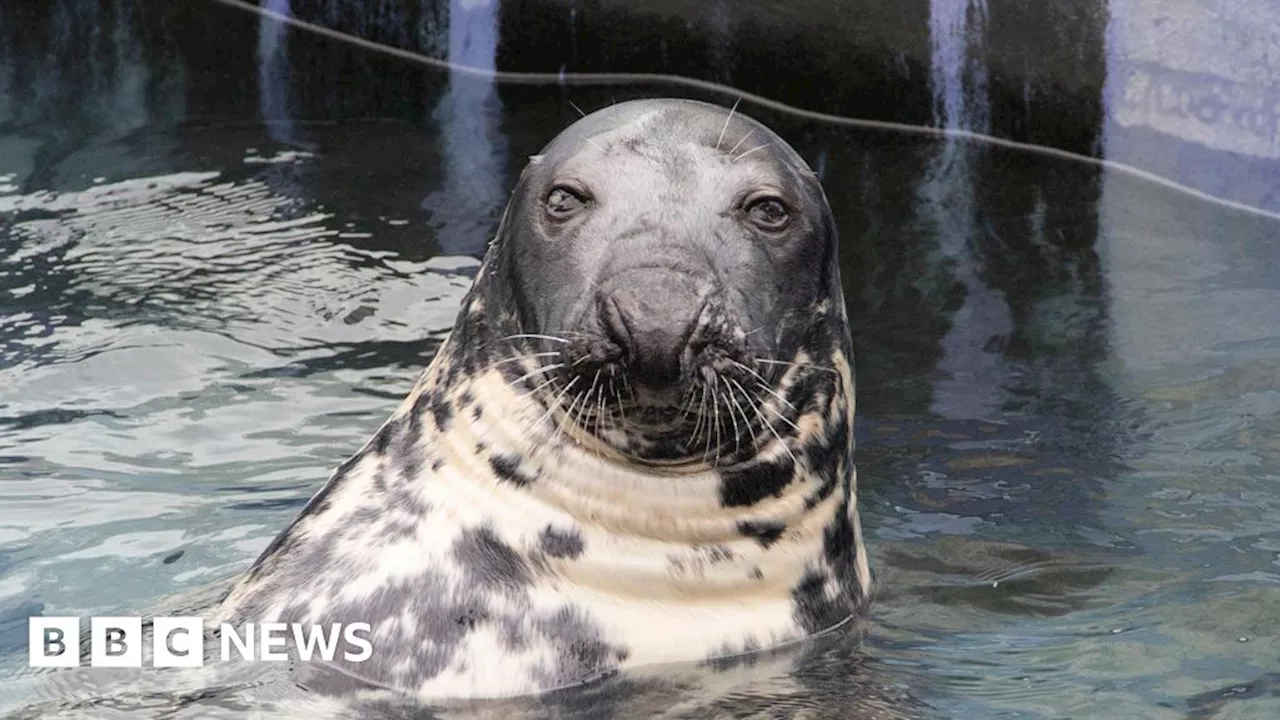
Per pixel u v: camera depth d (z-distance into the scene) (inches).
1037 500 336.5
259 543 315.6
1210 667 255.6
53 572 303.3
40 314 424.5
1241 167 519.2
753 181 260.4
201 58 625.6
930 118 580.7
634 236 249.0
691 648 255.1
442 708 239.6
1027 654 263.7
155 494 338.3
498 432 260.4
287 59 629.0
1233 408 375.2
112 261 457.4
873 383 398.9
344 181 516.1
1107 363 404.2
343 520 266.1
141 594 291.7
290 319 424.5
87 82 602.2
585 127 271.6
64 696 245.0
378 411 377.4
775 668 254.5
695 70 617.0
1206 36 535.2
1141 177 539.2
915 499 339.3
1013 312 435.5
